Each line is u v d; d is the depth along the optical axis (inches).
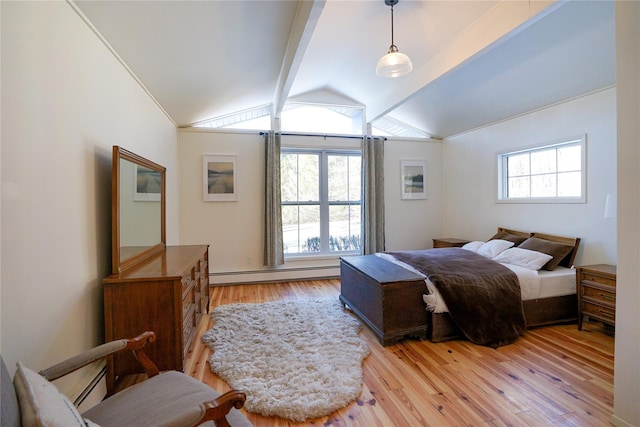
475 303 100.4
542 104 138.7
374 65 145.3
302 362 85.3
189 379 51.9
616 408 62.4
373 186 191.5
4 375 31.6
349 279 127.5
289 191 189.3
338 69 157.8
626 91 60.3
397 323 99.3
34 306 52.0
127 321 70.9
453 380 78.8
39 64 53.7
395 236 202.7
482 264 118.0
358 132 199.6
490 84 139.0
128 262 80.4
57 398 33.7
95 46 74.0
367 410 67.5
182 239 169.8
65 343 60.7
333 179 197.2
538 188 148.5
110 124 82.4
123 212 79.0
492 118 164.4
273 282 178.9
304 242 192.5
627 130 60.3
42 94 54.6
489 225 173.6
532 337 103.8
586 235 123.8
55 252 57.9
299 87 171.0
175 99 130.7
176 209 163.2
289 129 190.5
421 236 206.8
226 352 91.0
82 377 66.3
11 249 47.0
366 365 86.4
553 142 136.6
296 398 69.4
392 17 107.0
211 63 110.0
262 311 127.0
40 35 54.0
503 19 92.5
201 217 172.4
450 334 102.0
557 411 66.7
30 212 51.3
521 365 85.9
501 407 68.2
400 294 99.6
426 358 90.3
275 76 142.9
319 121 194.9
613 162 114.4
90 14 68.4
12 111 47.4
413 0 100.7
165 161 141.7
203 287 117.2
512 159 163.3
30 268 51.1
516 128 155.6
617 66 61.6
